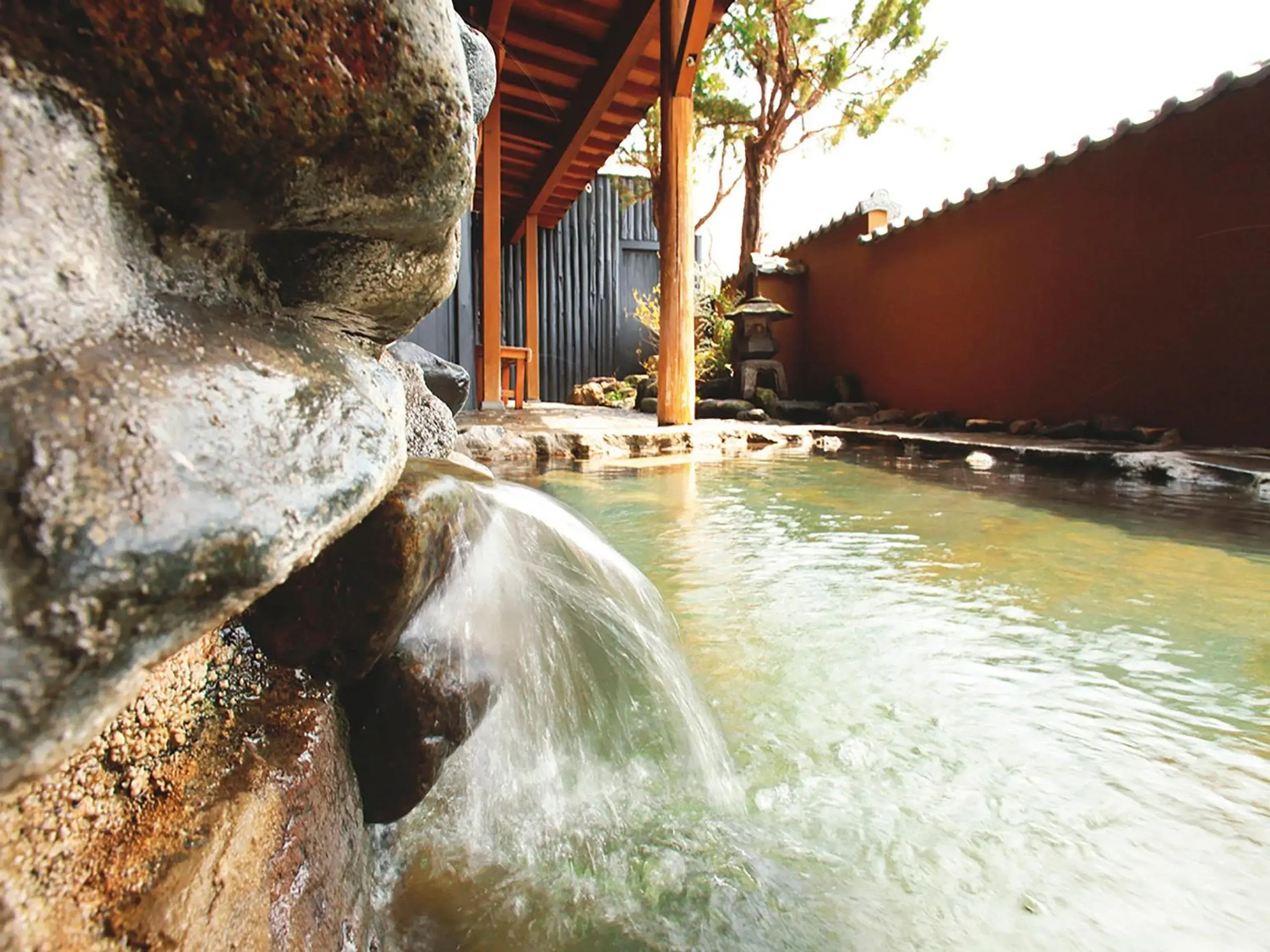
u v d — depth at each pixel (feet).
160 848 1.63
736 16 33.14
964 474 15.78
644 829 3.61
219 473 1.39
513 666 3.79
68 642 1.10
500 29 20.92
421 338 20.51
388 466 1.93
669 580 7.81
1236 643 5.84
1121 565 8.16
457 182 2.23
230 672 2.42
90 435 1.21
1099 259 19.71
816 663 5.56
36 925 1.31
